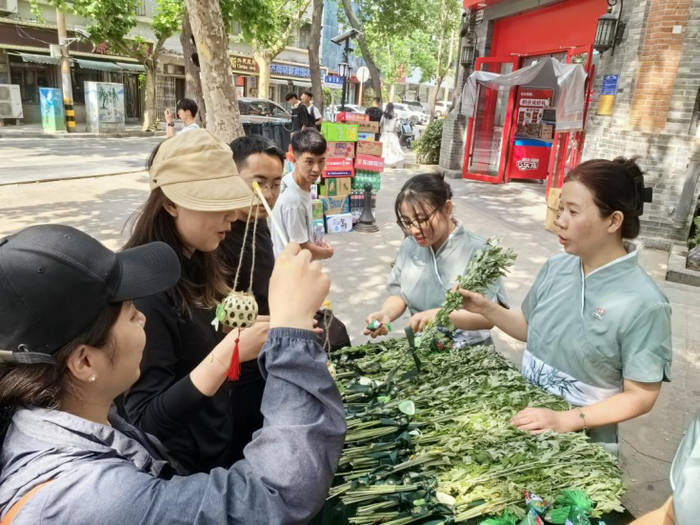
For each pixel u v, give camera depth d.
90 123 19.56
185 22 8.65
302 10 19.41
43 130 18.84
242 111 15.78
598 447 1.42
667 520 0.89
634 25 7.01
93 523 0.71
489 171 12.09
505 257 1.93
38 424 0.80
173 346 1.49
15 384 0.77
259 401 2.06
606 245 1.64
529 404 1.62
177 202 1.44
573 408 1.64
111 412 1.09
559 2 9.24
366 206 7.58
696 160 6.67
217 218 1.50
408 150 19.36
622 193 1.55
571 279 1.75
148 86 20.47
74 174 10.49
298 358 0.84
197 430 1.58
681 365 4.00
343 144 7.30
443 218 2.23
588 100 8.61
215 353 1.33
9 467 0.78
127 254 0.96
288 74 30.23
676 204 6.88
